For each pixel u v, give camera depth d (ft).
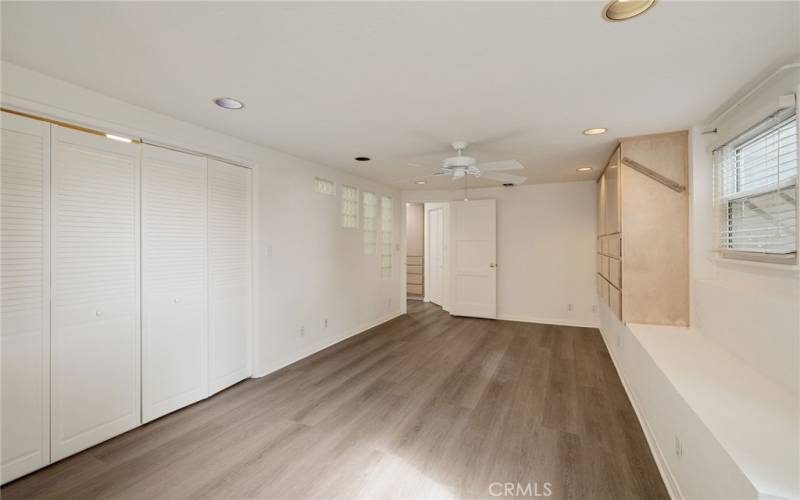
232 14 4.68
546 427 8.35
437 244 24.73
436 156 12.58
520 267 19.30
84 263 7.23
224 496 6.09
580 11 4.62
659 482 6.48
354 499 6.03
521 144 10.97
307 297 13.48
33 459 6.57
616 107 7.99
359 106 7.93
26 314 6.47
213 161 9.89
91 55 5.80
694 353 7.80
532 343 15.19
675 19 4.78
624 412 9.07
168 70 6.29
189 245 9.29
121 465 6.87
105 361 7.60
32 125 6.48
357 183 16.58
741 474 3.87
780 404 5.44
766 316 6.40
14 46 5.51
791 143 6.18
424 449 7.48
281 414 8.96
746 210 7.82
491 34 5.16
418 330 17.48
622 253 10.43
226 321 10.40
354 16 4.73
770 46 5.46
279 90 7.11
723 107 8.00
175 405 9.01
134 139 8.02
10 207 6.26
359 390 10.44
